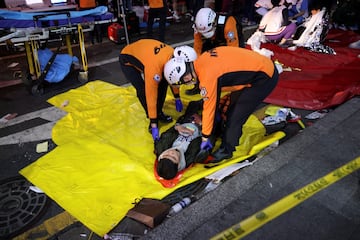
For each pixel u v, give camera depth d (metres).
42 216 2.75
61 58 5.46
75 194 2.97
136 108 4.55
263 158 3.16
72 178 3.16
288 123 4.07
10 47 7.34
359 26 8.04
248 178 2.90
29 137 3.94
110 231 2.56
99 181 3.13
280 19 6.92
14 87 5.45
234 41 4.22
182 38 8.17
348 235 2.31
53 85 5.39
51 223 2.67
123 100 4.80
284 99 4.65
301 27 6.83
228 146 3.42
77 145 3.67
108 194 2.97
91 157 3.46
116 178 3.16
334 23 8.42
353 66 5.67
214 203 2.64
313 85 5.01
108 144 3.68
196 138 3.35
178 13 10.54
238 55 2.95
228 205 2.61
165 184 3.04
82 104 4.75
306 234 2.33
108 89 5.20
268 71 3.09
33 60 5.23
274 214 2.51
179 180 3.09
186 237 2.34
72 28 5.02
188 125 3.48
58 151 3.56
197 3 8.88
